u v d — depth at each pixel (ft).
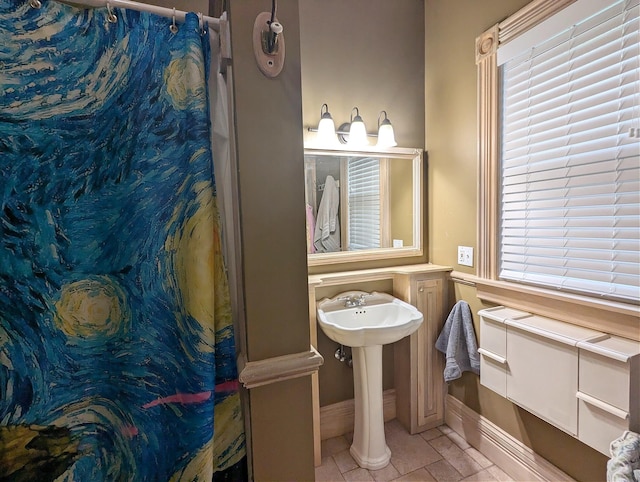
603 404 3.69
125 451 2.65
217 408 2.80
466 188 6.10
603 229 4.16
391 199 6.74
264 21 2.72
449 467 5.62
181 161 2.63
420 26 6.89
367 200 6.56
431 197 6.95
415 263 7.00
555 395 4.21
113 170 2.59
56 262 2.48
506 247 5.46
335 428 6.52
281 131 2.82
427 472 5.52
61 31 2.43
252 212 2.75
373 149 6.43
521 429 5.23
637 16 3.72
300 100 2.89
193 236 2.55
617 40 3.92
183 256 2.62
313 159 6.11
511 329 4.78
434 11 6.64
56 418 2.50
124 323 2.65
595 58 4.14
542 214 4.88
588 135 4.26
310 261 6.09
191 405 2.53
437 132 6.72
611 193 4.06
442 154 6.61
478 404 6.00
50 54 2.41
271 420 2.89
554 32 4.51
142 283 2.66
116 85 2.56
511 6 5.14
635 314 3.76
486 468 5.57
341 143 6.23
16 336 2.38
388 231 6.75
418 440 6.27
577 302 4.34
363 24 6.37
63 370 2.52
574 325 4.44
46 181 2.44
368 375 5.66
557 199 4.67
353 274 6.14
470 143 5.97
